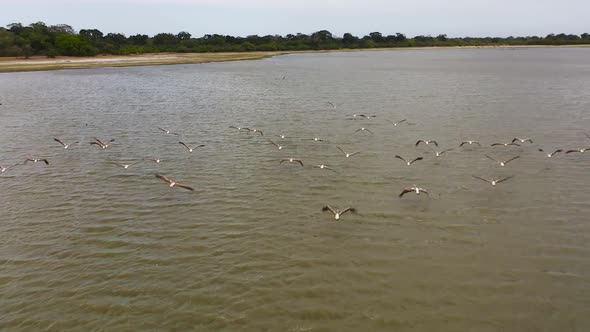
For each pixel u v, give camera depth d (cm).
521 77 8319
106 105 5803
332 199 2773
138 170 3306
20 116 5138
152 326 1752
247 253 2198
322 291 1928
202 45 18838
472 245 2261
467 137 4019
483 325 1738
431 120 4675
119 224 2486
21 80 8481
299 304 1856
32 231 2416
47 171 3300
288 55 17700
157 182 3072
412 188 2709
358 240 2312
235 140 4056
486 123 4506
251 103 5856
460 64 11950
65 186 3016
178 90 7100
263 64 12556
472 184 2972
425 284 1967
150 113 5272
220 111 5347
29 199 2814
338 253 2198
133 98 6334
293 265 2105
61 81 8312
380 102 5778
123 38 18188
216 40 19712
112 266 2109
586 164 3272
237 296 1903
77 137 4222
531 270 2055
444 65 11650
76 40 14450
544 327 1722
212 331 1722
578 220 2480
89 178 3155
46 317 1800
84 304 1869
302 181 3056
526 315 1784
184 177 3155
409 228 2427
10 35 13750
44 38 14225
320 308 1833
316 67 11431
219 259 2155
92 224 2488
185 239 2325
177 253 2205
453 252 2203
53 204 2736
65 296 1916
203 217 2556
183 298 1895
